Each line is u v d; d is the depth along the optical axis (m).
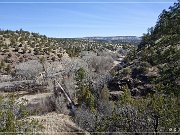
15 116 11.44
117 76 40.00
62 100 27.00
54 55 69.94
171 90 12.00
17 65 54.22
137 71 39.16
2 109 11.38
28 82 40.47
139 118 14.65
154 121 14.30
